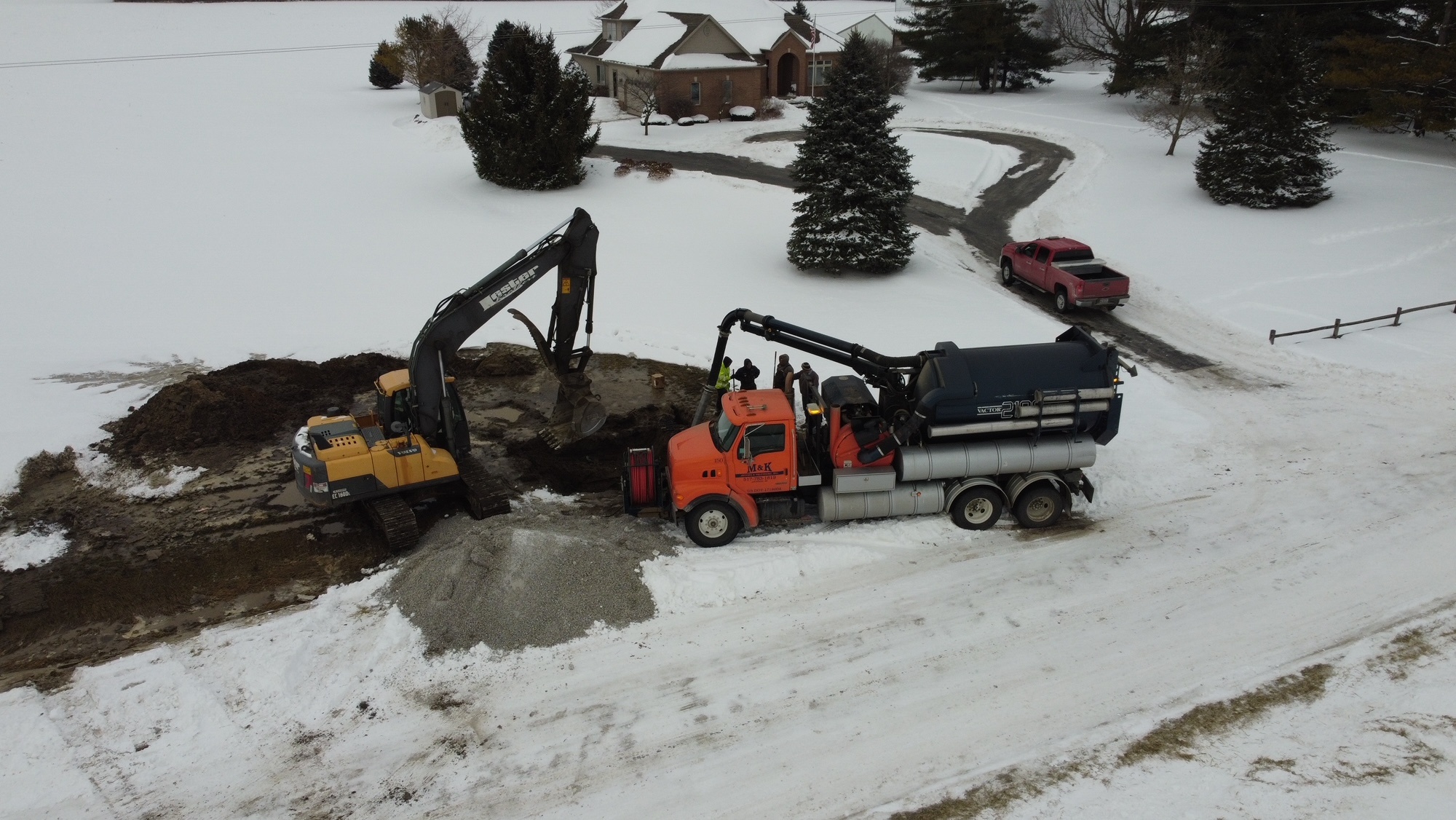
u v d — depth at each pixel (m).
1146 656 10.45
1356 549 12.47
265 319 22.25
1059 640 10.77
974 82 57.41
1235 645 10.59
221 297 23.67
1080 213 31.03
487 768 9.05
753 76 49.31
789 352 20.14
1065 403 12.70
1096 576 12.06
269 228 29.61
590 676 10.33
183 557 12.68
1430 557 12.19
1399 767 8.73
